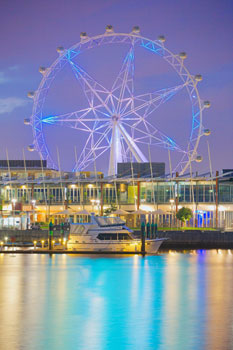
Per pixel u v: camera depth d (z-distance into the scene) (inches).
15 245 5162.4
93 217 4621.1
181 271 3700.8
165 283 3228.3
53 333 2100.1
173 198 6604.3
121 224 4613.7
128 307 2546.8
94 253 4566.9
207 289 3021.7
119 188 7027.6
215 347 1934.1
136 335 2076.8
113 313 2418.8
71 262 4121.6
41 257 4384.8
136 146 6722.4
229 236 5418.3
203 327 2188.7
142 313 2422.5
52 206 7160.4
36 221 7081.7
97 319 2315.5
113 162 6835.6
